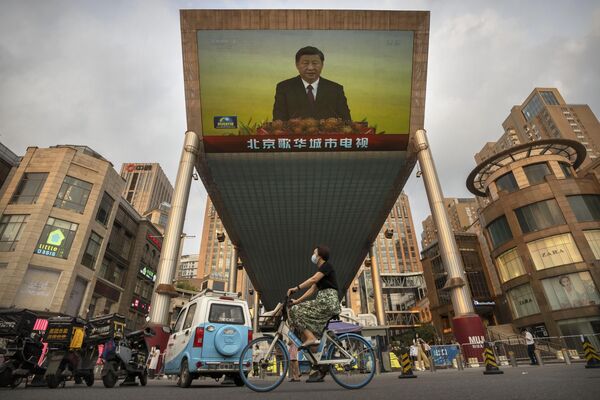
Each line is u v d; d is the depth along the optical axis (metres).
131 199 164.50
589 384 3.56
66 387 7.28
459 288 20.00
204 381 11.90
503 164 40.78
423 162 24.81
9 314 7.39
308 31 24.59
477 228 58.38
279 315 4.49
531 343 16.66
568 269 31.89
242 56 24.73
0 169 30.56
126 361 7.99
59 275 29.09
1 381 6.73
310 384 6.66
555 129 107.31
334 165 27.52
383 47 25.03
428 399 2.85
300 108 25.66
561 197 34.16
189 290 64.62
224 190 30.25
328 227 36.97
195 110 25.41
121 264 40.12
